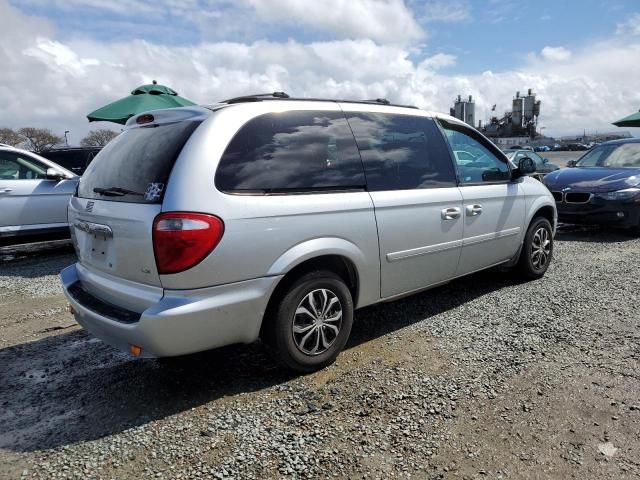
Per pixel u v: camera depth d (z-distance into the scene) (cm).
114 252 302
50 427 284
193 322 277
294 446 258
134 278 291
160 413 295
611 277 552
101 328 304
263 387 322
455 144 452
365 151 366
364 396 305
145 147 314
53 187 770
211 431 274
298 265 322
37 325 462
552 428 266
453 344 378
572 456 244
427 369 338
